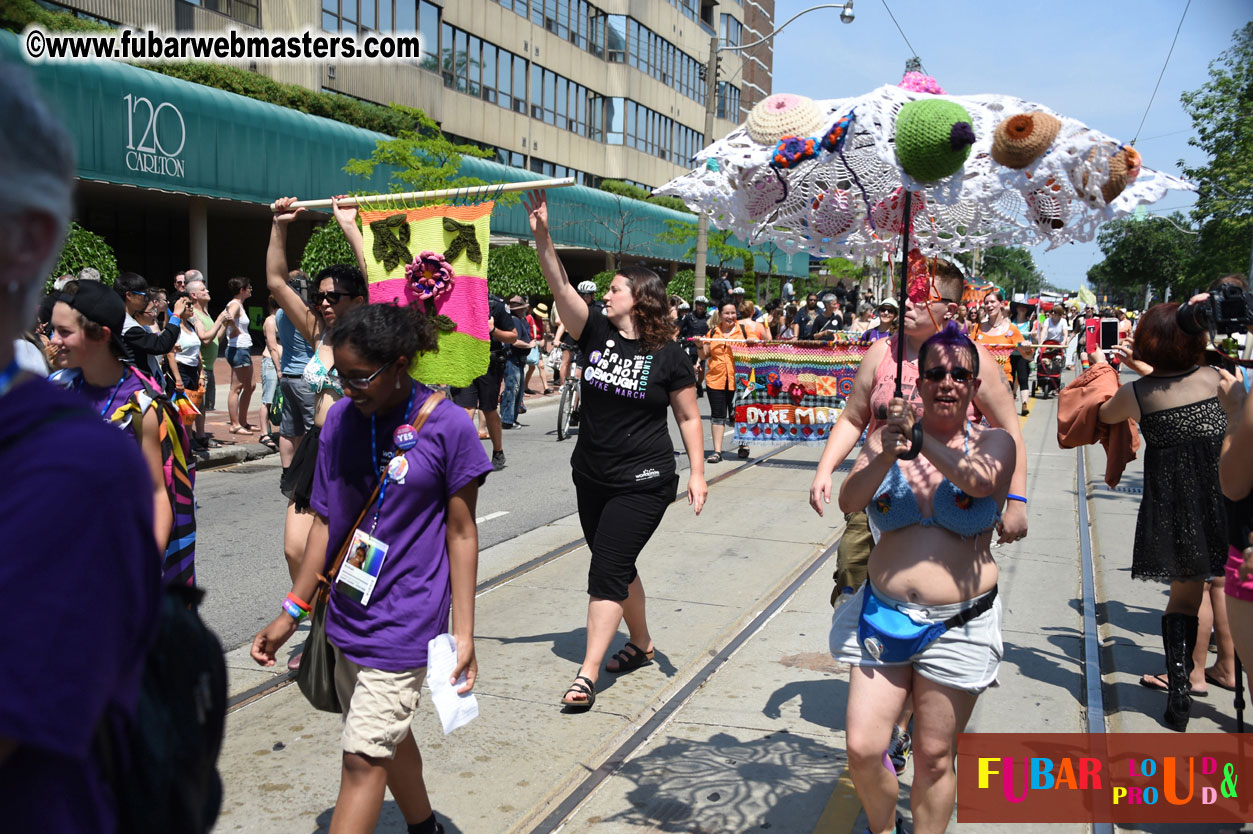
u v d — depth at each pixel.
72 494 1.03
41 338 4.36
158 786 1.19
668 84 45.38
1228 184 23.92
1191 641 4.14
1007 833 3.28
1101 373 4.43
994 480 2.61
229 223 29.20
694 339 11.27
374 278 4.15
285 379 6.90
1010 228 3.05
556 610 5.64
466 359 4.14
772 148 2.90
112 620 1.06
